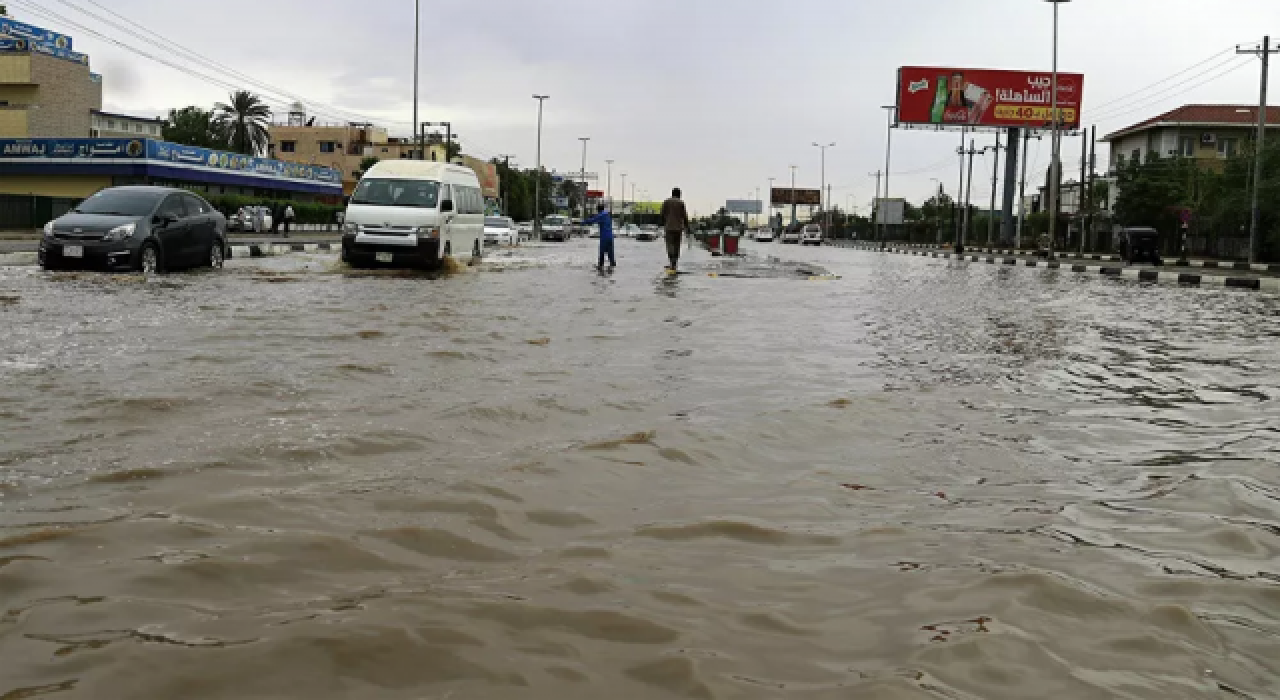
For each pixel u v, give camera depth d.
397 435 4.06
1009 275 25.75
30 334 7.11
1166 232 50.78
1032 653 2.12
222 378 5.29
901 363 7.28
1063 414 5.35
